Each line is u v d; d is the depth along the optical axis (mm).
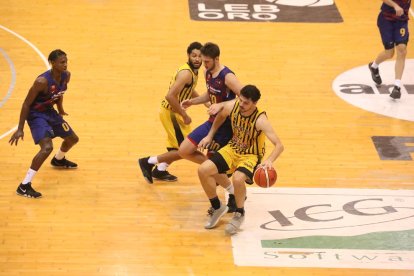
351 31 23203
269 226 13875
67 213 14102
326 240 13477
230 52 21375
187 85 14555
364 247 13297
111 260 12727
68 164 15617
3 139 16609
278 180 15422
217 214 13695
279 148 13047
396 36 18984
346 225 13969
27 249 12922
